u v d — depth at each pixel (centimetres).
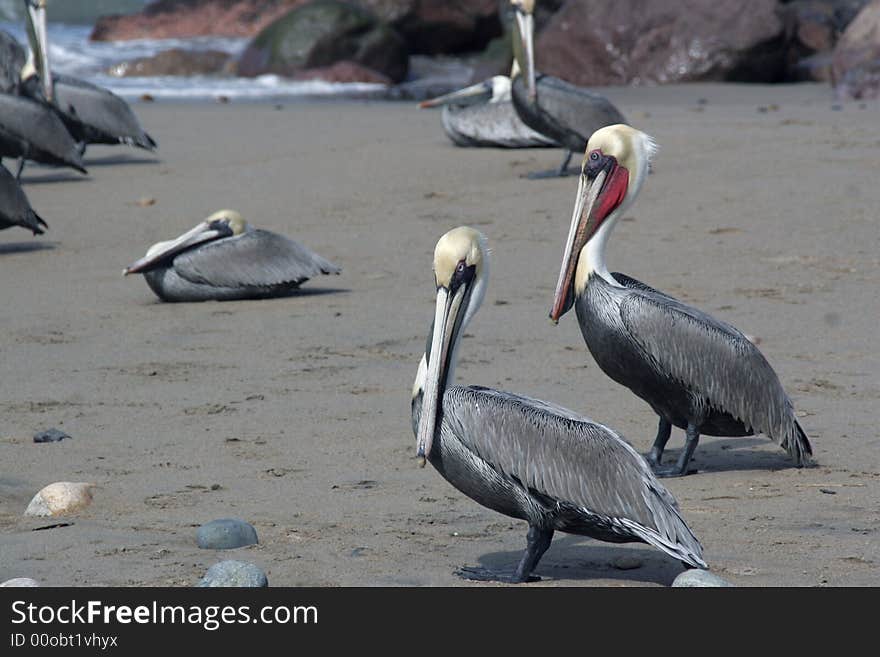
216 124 3238
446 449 723
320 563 766
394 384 1213
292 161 2603
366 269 1758
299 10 5072
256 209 2162
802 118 3075
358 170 2486
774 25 4384
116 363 1305
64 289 1677
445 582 736
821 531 815
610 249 1789
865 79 3806
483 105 2762
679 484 939
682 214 1991
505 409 709
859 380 1187
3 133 2380
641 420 1098
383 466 973
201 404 1152
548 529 723
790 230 1862
